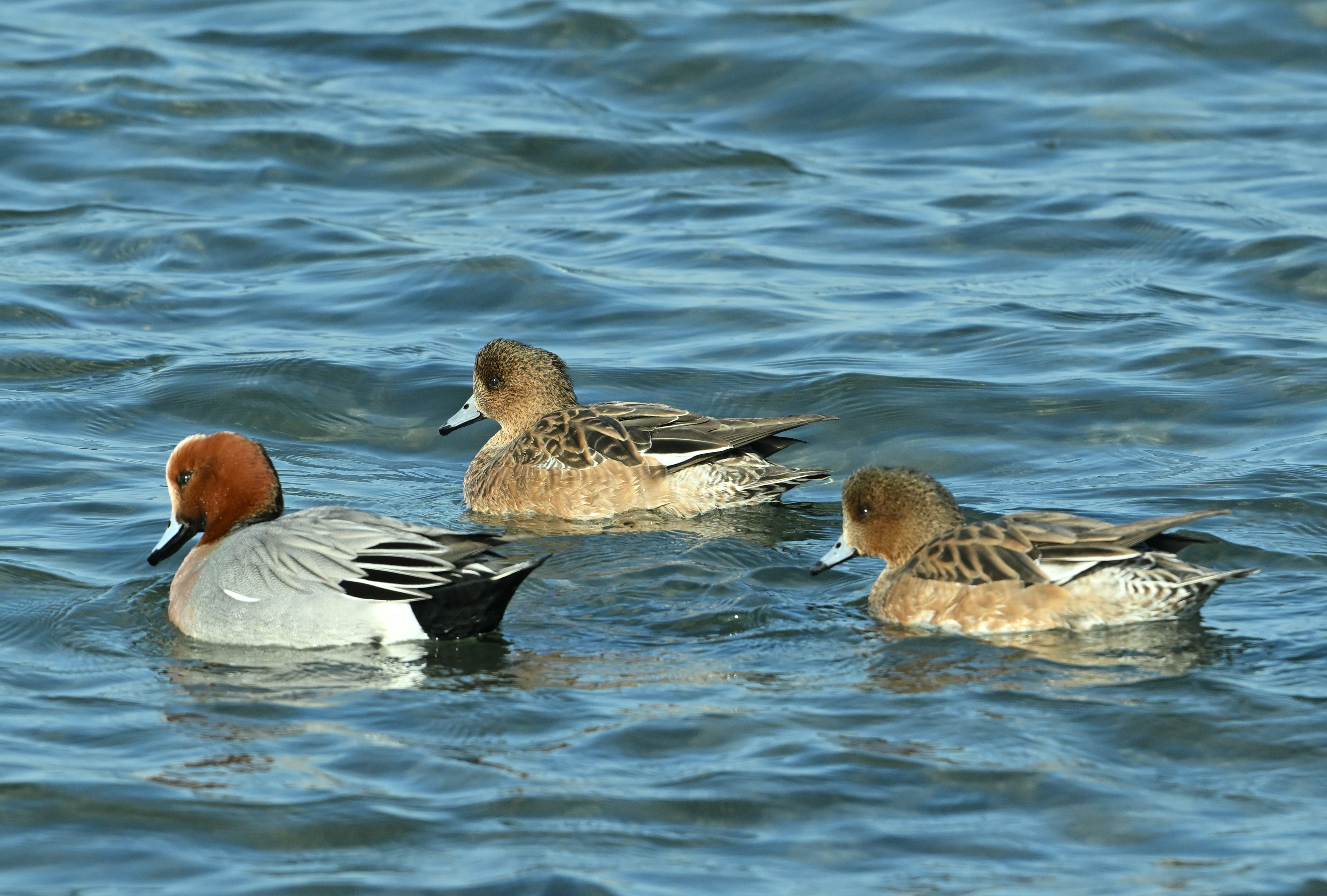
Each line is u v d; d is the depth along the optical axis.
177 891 7.65
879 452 15.78
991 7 29.56
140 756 9.05
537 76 27.19
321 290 20.00
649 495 14.72
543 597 12.09
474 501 15.26
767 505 14.93
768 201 22.86
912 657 10.66
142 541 13.12
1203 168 23.66
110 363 17.70
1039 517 11.73
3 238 21.33
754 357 17.89
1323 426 15.55
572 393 16.34
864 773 8.74
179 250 21.16
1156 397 16.48
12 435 15.62
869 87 26.52
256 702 9.91
